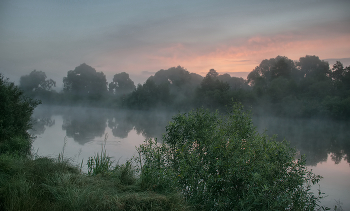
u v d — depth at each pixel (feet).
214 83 220.23
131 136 73.92
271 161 17.62
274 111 180.34
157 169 19.31
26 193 15.20
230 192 16.02
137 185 18.84
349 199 26.78
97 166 24.70
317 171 42.45
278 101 186.70
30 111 49.08
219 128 20.03
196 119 20.95
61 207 14.20
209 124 20.27
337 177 37.78
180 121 20.88
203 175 17.39
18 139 36.50
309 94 186.19
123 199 15.17
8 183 16.10
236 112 20.34
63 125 107.65
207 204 16.42
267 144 18.11
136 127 106.42
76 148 49.70
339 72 265.54
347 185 32.63
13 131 40.78
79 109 316.19
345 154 60.80
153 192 16.83
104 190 16.97
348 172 41.70
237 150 16.81
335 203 25.57
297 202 16.72
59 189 16.40
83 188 16.47
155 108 255.29
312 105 165.58
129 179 20.22
